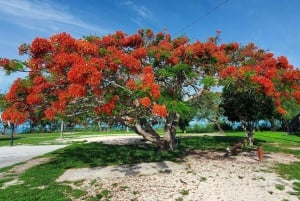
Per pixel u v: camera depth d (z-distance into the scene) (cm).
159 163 1439
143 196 985
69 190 1038
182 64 1348
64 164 1466
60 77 1108
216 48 1576
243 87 1467
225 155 1658
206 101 2125
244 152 1827
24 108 1143
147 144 2316
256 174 1252
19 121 1100
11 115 1091
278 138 2962
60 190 1034
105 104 1164
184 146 2041
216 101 2355
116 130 5700
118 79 1182
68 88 1077
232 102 2033
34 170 1323
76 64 999
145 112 1355
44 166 1416
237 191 1038
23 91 1097
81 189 1052
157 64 1384
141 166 1378
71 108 1295
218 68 1468
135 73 1180
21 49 1095
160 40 1727
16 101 1122
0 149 2297
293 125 3506
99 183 1119
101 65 1047
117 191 1031
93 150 1942
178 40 1545
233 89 1833
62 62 1034
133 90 1111
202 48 1409
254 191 1042
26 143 2864
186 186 1080
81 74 961
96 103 1235
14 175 1259
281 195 1014
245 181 1148
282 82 1470
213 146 2064
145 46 1659
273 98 1588
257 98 1878
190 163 1440
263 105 1959
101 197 977
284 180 1180
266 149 1986
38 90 1088
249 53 1773
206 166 1375
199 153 1755
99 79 988
